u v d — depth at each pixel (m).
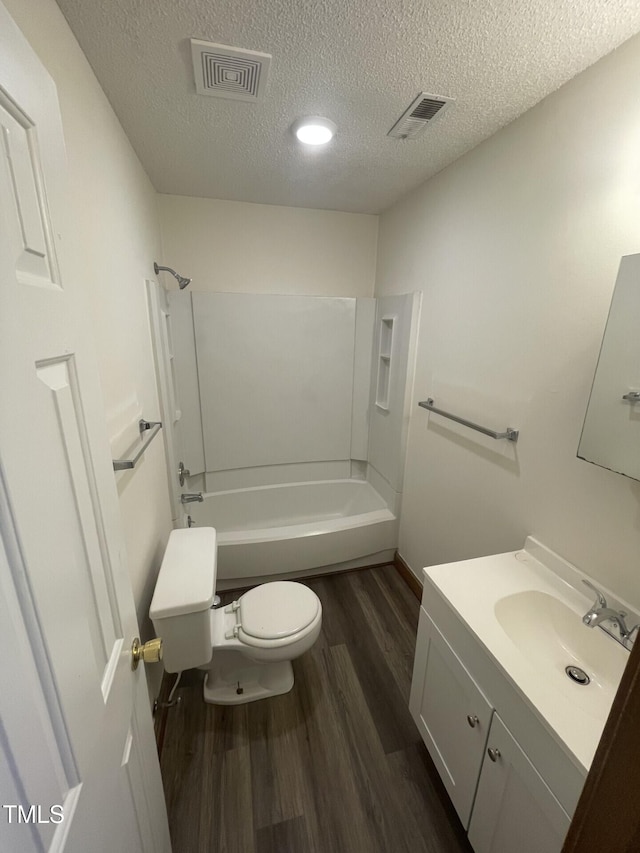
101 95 1.13
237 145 1.55
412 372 2.15
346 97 1.21
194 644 1.25
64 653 0.45
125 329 1.24
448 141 1.50
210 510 2.63
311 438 2.80
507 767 0.88
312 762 1.32
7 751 0.34
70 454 0.52
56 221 0.51
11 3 0.63
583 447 1.08
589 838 0.47
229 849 1.10
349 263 2.65
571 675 1.01
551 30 0.92
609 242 1.02
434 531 2.00
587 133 1.06
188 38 0.96
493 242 1.46
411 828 1.16
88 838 0.48
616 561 1.04
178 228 2.29
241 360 2.53
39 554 0.41
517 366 1.37
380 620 2.00
